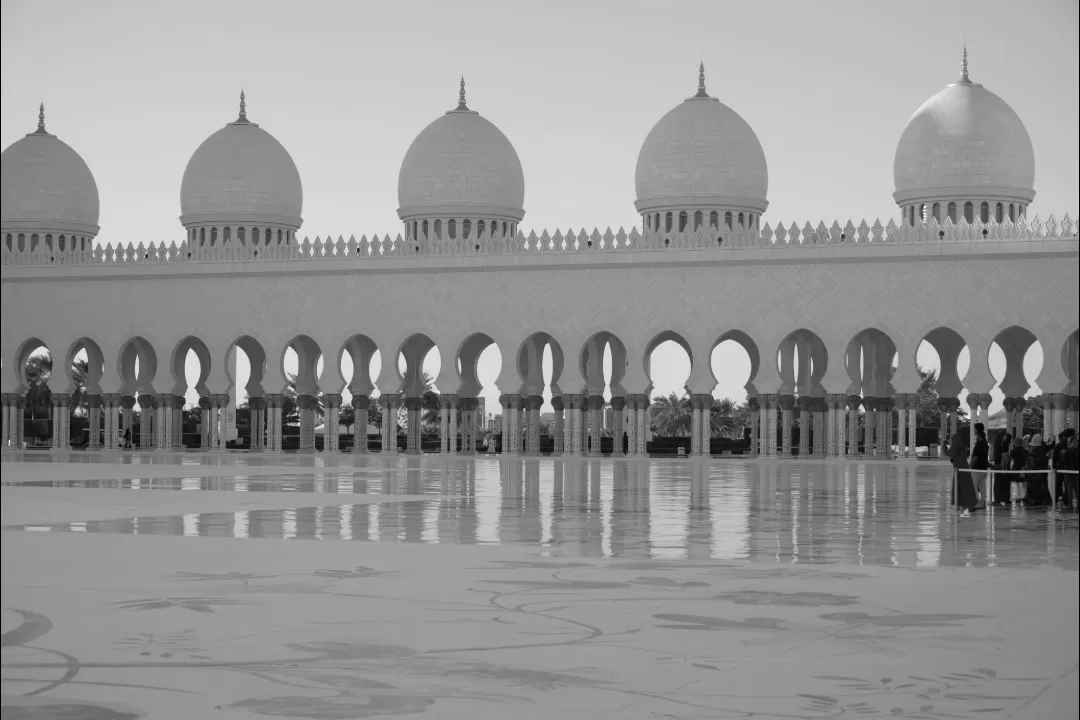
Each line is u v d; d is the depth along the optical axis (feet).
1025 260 210.59
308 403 255.09
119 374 256.11
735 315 223.51
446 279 238.07
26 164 285.23
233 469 165.48
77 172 288.10
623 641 38.60
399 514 88.28
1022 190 237.86
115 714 30.14
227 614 43.37
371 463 194.18
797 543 68.28
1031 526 80.79
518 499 106.01
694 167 244.63
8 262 261.65
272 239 265.75
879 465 199.00
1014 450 104.99
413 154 261.24
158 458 212.23
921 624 41.57
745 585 50.70
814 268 220.43
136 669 34.73
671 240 227.20
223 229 269.85
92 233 290.76
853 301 218.38
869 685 32.83
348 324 242.99
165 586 50.01
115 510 90.74
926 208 241.55
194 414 325.01
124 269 255.09
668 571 55.21
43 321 260.21
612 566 57.11
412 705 30.91
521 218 264.93
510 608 44.75
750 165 246.68
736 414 363.56
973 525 81.35
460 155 257.14
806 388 242.17
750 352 245.65
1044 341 209.26
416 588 49.65
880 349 241.76
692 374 224.94
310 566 56.59
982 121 236.63
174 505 96.32
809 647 37.68
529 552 62.90
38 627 40.83
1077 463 92.38
